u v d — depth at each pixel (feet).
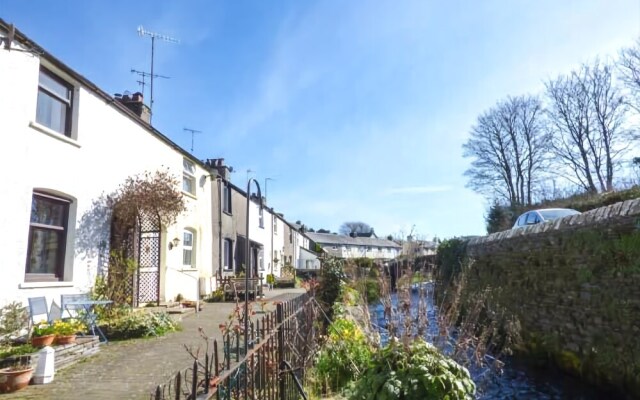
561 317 32.42
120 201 34.24
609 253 28.17
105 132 33.37
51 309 25.09
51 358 17.26
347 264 32.50
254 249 78.33
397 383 11.29
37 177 25.84
